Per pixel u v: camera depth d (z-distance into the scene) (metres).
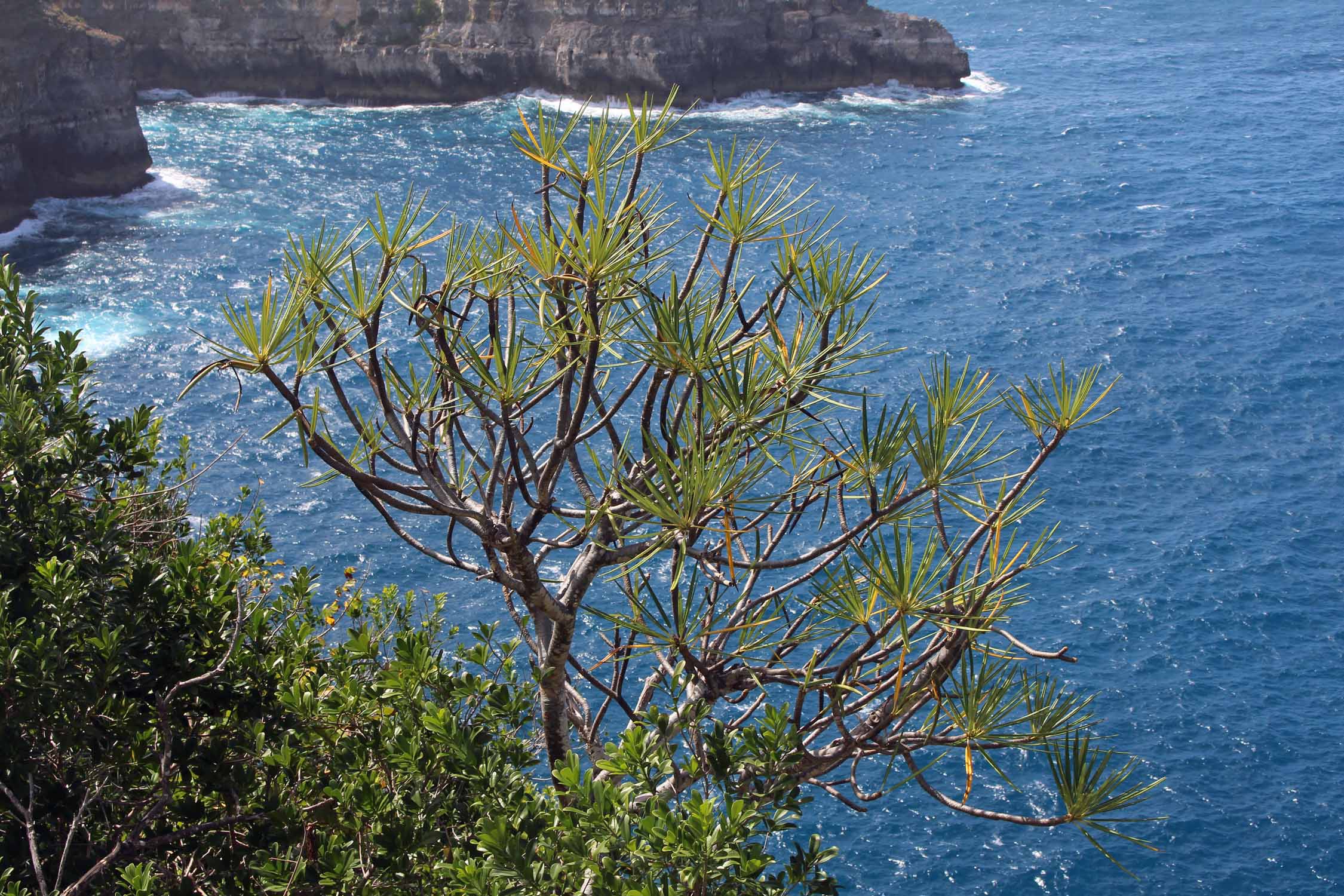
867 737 6.37
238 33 121.25
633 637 7.16
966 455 6.28
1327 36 155.50
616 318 7.12
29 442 9.44
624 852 5.92
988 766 36.44
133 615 8.19
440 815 7.16
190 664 8.15
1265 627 44.41
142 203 90.12
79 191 89.50
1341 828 35.28
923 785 6.27
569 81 118.81
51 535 8.95
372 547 47.69
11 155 84.25
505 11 119.81
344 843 7.62
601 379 8.20
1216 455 57.12
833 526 40.72
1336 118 116.25
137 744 7.98
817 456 6.74
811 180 97.94
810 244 6.68
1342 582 47.09
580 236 5.76
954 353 67.69
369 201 91.88
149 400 58.91
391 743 7.32
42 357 10.54
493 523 6.39
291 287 6.02
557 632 6.86
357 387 58.16
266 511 49.12
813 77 123.94
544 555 6.96
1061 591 46.44
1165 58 146.88
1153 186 97.00
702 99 118.69
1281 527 50.88
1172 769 37.66
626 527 6.41
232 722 8.52
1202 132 112.44
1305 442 58.16
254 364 5.59
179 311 70.56
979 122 116.31
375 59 119.94
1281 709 40.25
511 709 7.73
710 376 7.02
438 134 110.06
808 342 6.39
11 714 7.37
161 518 10.51
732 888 6.05
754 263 58.66
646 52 115.44
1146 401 62.16
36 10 85.88
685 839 5.66
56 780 7.67
